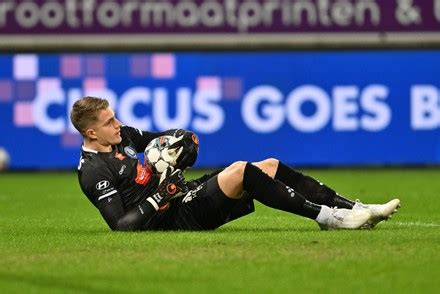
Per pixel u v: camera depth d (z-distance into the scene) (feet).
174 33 188.75
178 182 80.28
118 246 74.18
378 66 191.93
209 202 80.69
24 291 59.52
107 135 81.30
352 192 147.43
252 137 191.72
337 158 192.85
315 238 77.10
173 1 188.03
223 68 190.19
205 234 79.71
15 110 190.19
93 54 189.16
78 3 187.83
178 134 82.23
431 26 191.01
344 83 191.93
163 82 189.67
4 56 188.85
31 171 193.06
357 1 189.88
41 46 188.75
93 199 81.46
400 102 192.54
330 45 190.70
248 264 66.64
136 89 189.67
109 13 188.24
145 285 60.49
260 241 75.97
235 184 79.71
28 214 115.65
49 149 191.42
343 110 192.24
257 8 189.16
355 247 72.64
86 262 68.49
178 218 81.92
